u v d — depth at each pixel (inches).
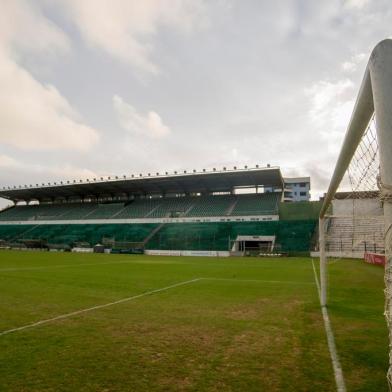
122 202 2726.4
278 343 247.3
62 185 2554.1
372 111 118.2
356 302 420.8
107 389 169.6
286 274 799.7
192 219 2213.3
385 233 93.3
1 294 470.9
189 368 197.9
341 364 203.0
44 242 2279.8
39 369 195.5
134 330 283.9
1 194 3006.9
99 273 788.6
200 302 418.9
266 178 2236.7
